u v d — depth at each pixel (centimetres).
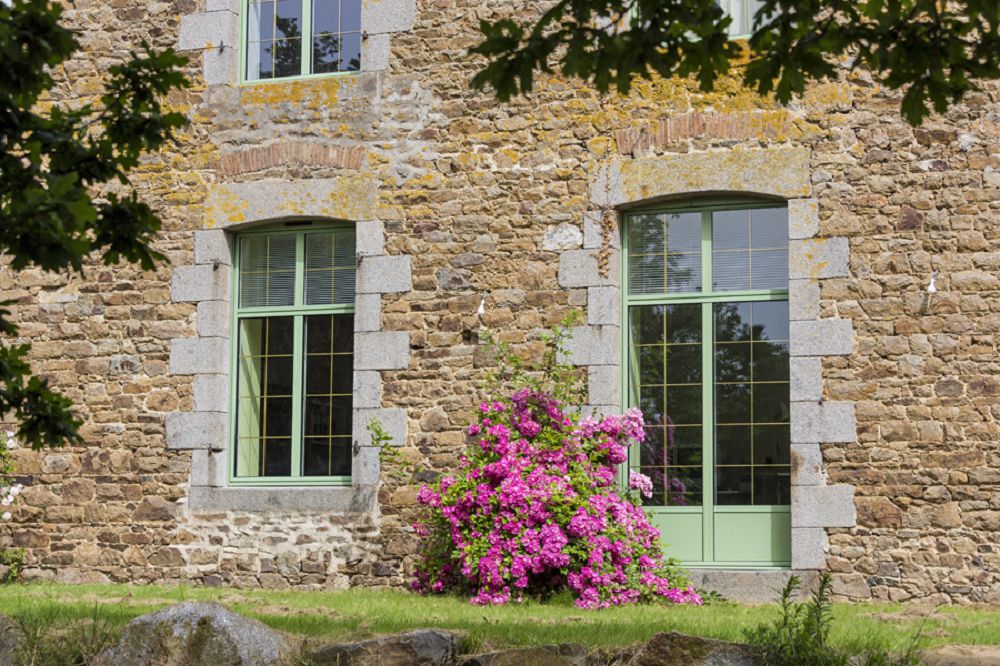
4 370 525
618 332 927
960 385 849
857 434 861
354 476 947
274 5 1019
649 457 927
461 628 643
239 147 994
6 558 998
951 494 842
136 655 595
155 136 558
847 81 888
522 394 905
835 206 881
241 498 965
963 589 833
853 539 855
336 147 977
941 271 860
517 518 855
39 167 522
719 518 909
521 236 937
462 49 962
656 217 940
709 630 646
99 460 994
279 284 1002
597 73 516
